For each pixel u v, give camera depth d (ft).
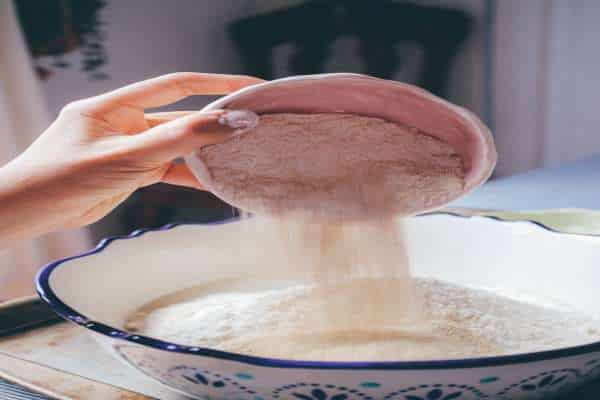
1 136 4.59
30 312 1.70
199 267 1.95
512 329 1.37
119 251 1.76
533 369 0.93
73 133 1.49
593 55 7.30
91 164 1.41
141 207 5.80
